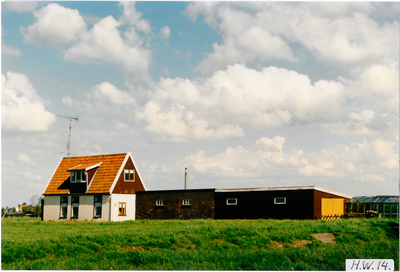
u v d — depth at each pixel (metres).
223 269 18.44
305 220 35.81
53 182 51.12
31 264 17.64
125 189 47.59
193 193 44.03
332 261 19.88
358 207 41.94
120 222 38.62
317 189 38.09
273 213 39.12
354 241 24.48
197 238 22.80
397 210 40.94
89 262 18.47
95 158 50.97
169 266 18.30
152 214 46.47
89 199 47.34
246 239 23.34
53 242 20.52
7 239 21.50
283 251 21.12
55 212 49.41
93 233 24.30
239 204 41.09
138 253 19.62
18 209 77.94
